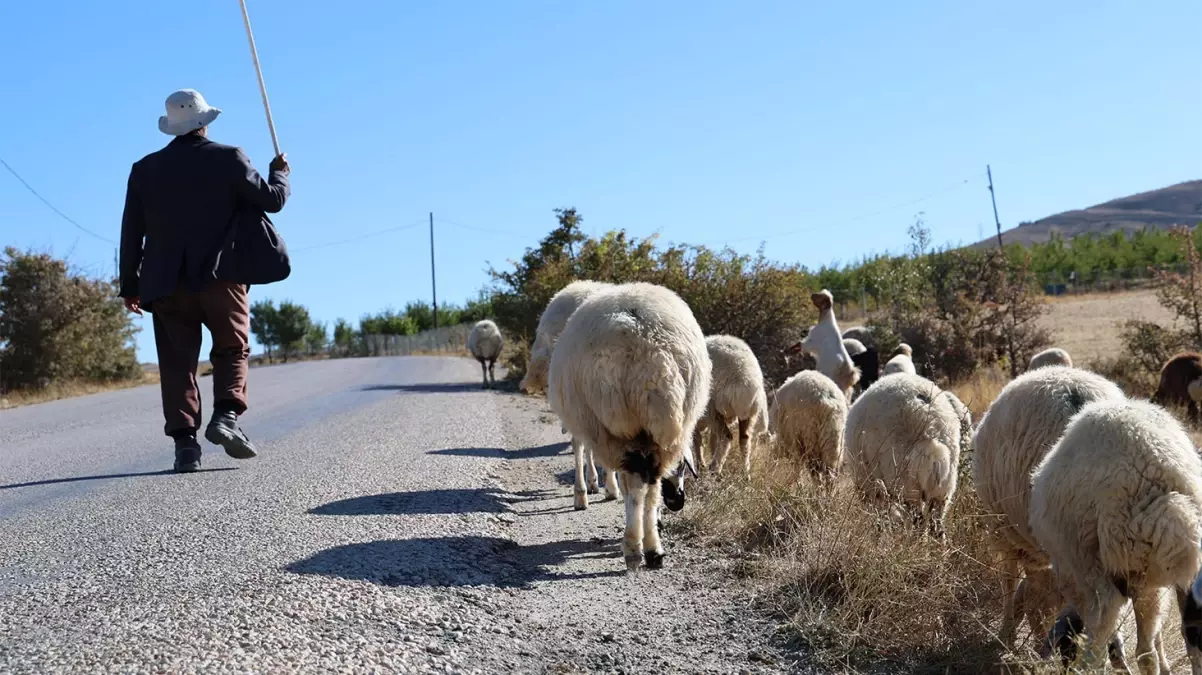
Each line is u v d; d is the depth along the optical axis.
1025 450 4.94
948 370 21.77
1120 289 48.66
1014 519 5.02
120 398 24.02
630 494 6.23
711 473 9.08
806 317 20.12
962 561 5.66
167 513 6.62
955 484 6.55
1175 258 53.53
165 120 7.45
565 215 25.75
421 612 4.83
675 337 6.21
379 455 10.01
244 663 3.85
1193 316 21.91
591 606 5.51
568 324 6.72
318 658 4.02
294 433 12.20
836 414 8.50
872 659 4.88
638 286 6.72
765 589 5.81
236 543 5.77
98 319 35.94
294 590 4.81
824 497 7.00
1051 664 4.26
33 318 33.84
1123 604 3.97
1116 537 3.86
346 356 76.62
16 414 20.09
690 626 5.23
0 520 6.58
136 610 4.38
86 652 3.83
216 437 7.59
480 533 6.85
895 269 24.80
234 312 7.69
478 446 11.55
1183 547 3.71
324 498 7.39
